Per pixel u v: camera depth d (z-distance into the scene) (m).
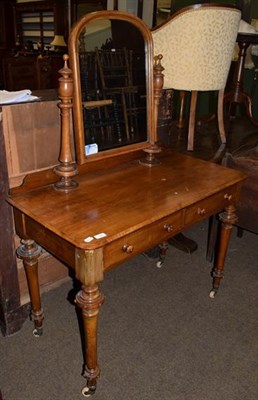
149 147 1.49
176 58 1.92
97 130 1.32
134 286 1.80
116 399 1.22
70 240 0.96
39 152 1.31
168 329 1.53
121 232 1.00
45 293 1.69
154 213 1.10
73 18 4.47
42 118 1.27
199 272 1.94
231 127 2.97
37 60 4.33
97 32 1.22
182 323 1.57
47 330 1.49
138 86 1.42
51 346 1.42
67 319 1.55
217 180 1.39
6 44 5.65
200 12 1.74
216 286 1.72
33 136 1.27
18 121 1.21
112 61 1.31
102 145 1.35
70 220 1.05
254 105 3.87
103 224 1.03
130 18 1.29
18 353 1.38
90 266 0.97
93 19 1.17
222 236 1.61
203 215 1.36
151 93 1.44
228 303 1.71
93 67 1.26
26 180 1.22
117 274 1.89
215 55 1.91
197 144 2.42
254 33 2.51
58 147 1.36
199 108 4.02
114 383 1.27
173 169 1.49
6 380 1.27
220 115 2.40
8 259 1.36
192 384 1.28
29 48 5.09
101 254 0.98
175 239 2.13
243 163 1.83
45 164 1.34
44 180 1.26
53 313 1.58
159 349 1.43
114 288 1.78
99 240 0.95
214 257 1.99
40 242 1.17
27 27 5.37
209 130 2.85
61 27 4.75
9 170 1.25
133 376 1.30
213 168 1.52
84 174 1.37
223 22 1.82
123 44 1.32
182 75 1.96
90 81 1.26
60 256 1.08
